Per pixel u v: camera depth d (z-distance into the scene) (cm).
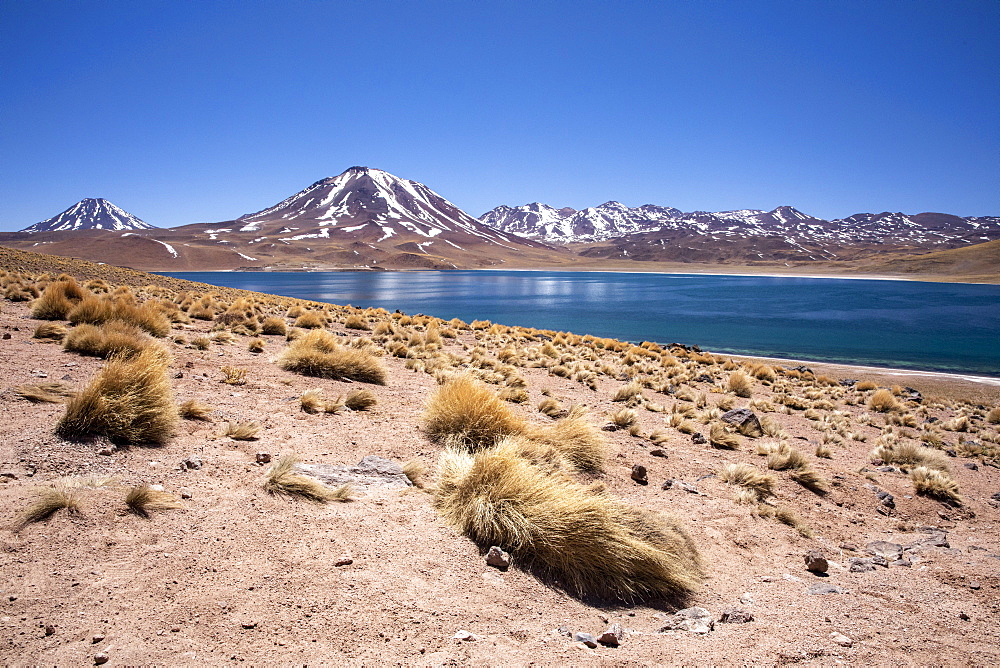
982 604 494
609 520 488
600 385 1591
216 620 323
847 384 2931
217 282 19475
